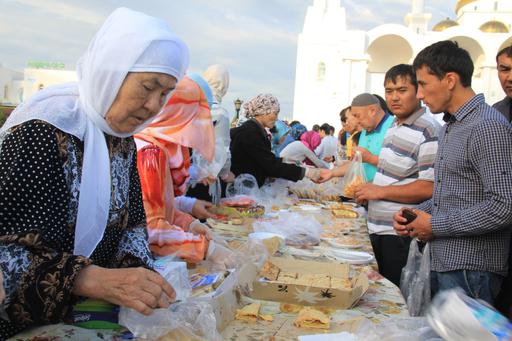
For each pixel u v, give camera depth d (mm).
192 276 1476
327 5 29359
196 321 1130
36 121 1087
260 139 3641
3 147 1077
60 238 1101
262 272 1556
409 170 2705
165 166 1712
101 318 1126
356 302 1428
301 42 28828
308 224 2373
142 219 1386
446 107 1991
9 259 1019
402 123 2738
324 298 1393
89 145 1156
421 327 1146
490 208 1771
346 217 3072
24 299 1026
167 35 1146
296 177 3730
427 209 2293
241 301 1386
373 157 3451
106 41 1120
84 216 1148
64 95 1164
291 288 1403
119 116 1160
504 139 1777
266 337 1188
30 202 1050
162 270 1290
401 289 2277
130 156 1347
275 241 2053
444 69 1938
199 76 2418
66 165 1115
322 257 1992
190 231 1822
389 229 2730
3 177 1034
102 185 1174
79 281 1030
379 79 31859
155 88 1147
